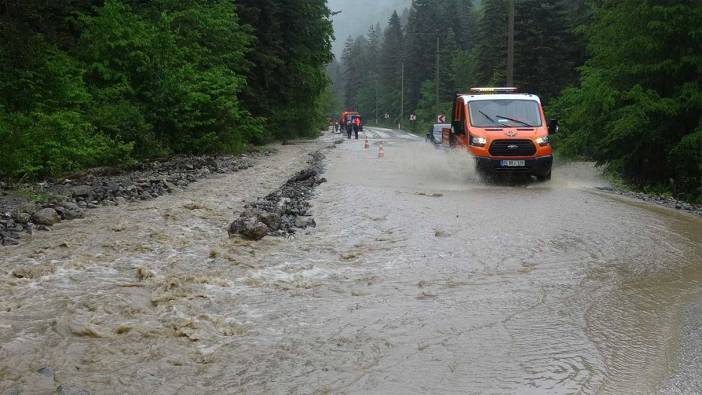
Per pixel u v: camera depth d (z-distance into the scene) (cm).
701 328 529
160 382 430
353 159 2452
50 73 1844
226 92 2638
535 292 650
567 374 438
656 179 2216
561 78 4959
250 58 3641
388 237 931
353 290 666
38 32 2053
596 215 1118
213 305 608
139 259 790
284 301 624
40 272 716
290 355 480
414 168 2039
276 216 981
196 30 2819
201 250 845
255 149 3003
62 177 1614
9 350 483
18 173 1489
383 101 13612
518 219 1067
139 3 2639
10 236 906
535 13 4944
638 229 988
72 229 970
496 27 6431
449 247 861
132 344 502
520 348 490
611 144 2203
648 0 2045
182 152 2491
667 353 473
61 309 584
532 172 1608
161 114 2333
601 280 696
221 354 482
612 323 547
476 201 1279
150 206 1204
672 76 2089
